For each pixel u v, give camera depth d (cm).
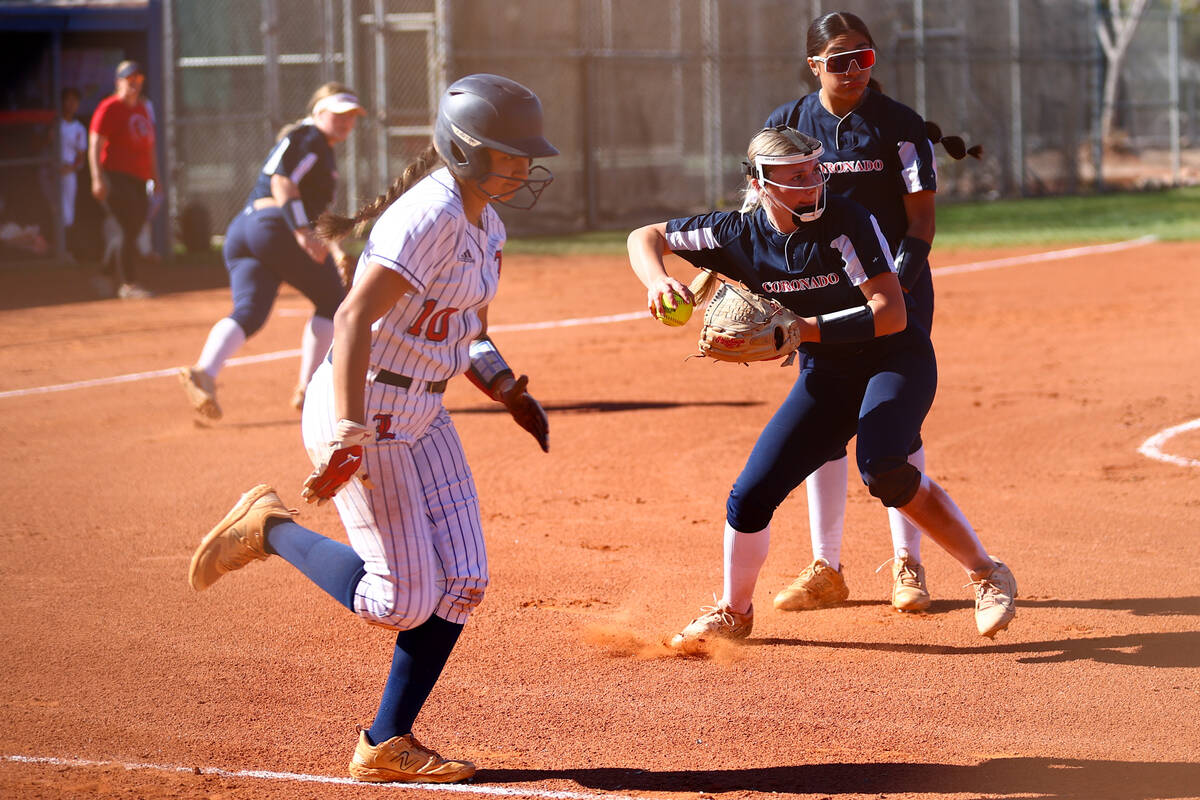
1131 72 13650
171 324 5606
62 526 2620
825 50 1959
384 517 1410
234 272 3578
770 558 2423
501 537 2542
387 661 1891
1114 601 2120
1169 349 4650
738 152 10050
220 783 1475
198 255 8169
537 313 5900
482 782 1480
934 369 1875
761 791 1452
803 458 1864
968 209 10644
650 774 1500
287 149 3459
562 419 3662
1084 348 4731
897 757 1541
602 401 3925
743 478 1878
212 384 3453
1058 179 11944
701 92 9912
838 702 1719
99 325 5584
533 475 3034
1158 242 8225
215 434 3497
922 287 2008
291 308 6291
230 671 1847
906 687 1772
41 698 1739
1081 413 3622
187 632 2014
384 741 1470
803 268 1769
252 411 3822
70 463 3175
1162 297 5947
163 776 1494
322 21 8062
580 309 6006
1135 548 2408
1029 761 1523
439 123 1379
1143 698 1716
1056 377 4178
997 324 5347
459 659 1894
